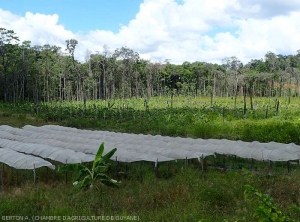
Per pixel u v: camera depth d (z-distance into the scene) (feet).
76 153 51.67
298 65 357.82
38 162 44.96
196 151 55.36
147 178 45.98
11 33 204.95
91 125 110.11
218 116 107.65
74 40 256.73
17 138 72.43
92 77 283.59
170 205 34.94
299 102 182.91
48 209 34.45
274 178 40.60
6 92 210.79
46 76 245.45
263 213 14.97
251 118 106.63
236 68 281.95
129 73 290.35
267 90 272.10
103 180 41.06
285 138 66.44
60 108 145.69
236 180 41.32
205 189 36.24
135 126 97.50
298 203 33.76
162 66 315.58
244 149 53.11
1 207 33.53
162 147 60.34
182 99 232.12
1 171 50.78
